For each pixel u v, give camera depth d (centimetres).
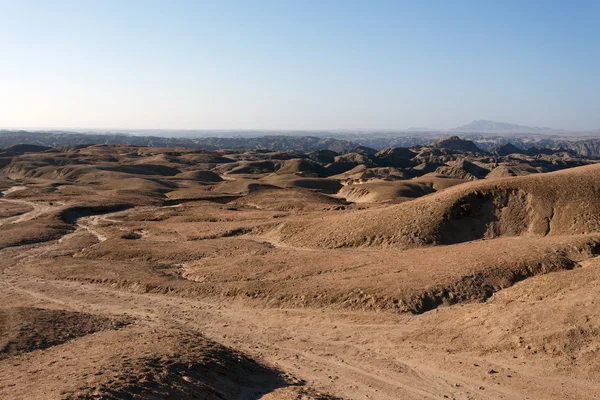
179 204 8988
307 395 1780
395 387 2034
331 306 3077
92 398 1398
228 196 9969
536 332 2177
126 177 12888
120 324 2769
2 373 1727
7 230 6094
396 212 4816
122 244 5297
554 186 4534
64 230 6406
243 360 2148
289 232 5259
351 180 12875
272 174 15225
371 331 2678
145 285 3803
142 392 1518
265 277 3759
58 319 2647
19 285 4006
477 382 1997
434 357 2266
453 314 2700
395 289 3036
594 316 2105
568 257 3183
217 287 3619
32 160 16900
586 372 1875
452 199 4634
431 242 4238
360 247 4453
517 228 4328
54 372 1697
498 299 2758
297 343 2617
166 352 1966
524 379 1947
